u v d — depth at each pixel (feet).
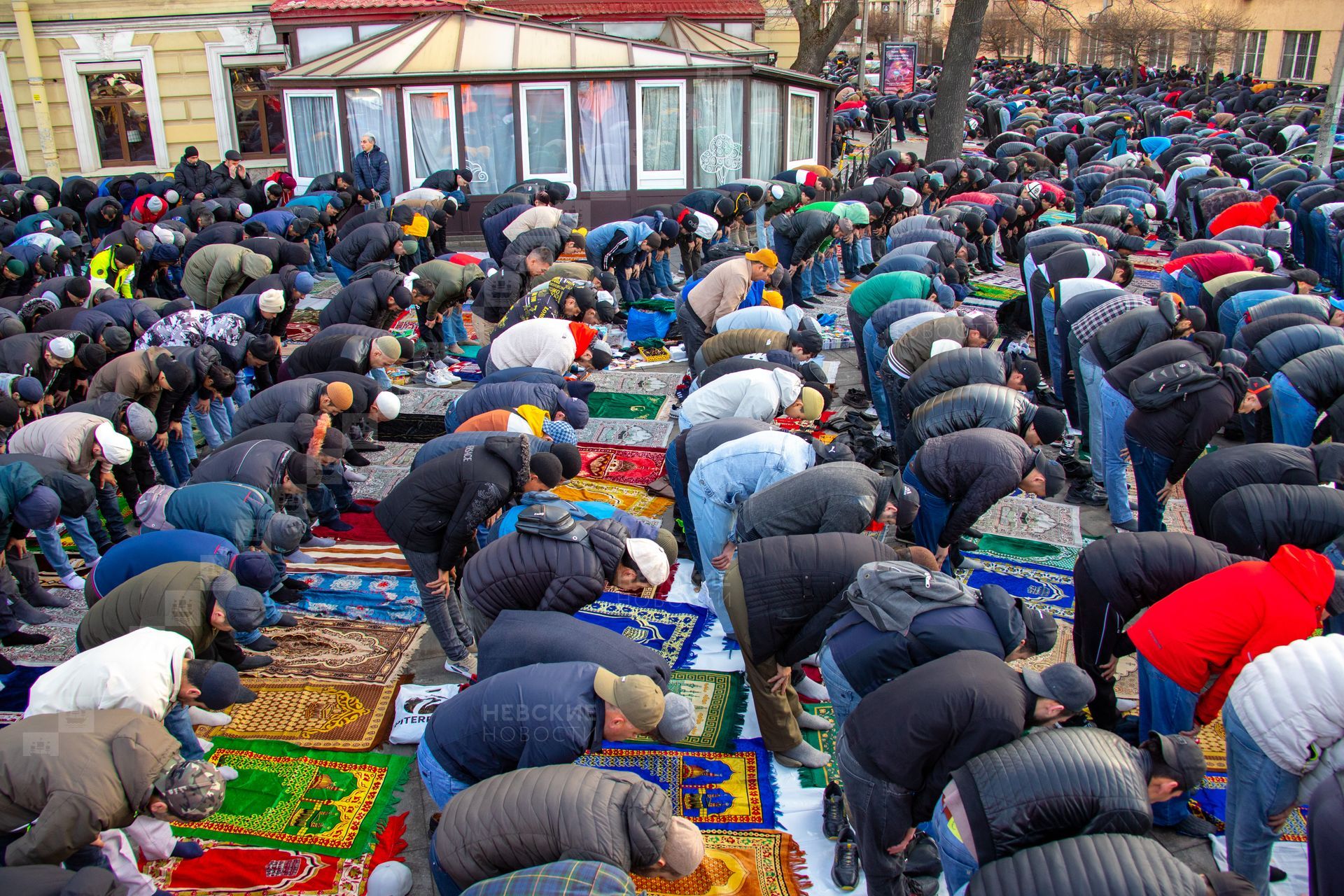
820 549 13.58
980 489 16.66
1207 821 13.62
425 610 16.44
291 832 13.52
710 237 39.04
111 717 11.23
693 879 12.76
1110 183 52.06
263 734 15.33
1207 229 44.73
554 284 27.14
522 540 14.06
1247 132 77.56
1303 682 11.14
